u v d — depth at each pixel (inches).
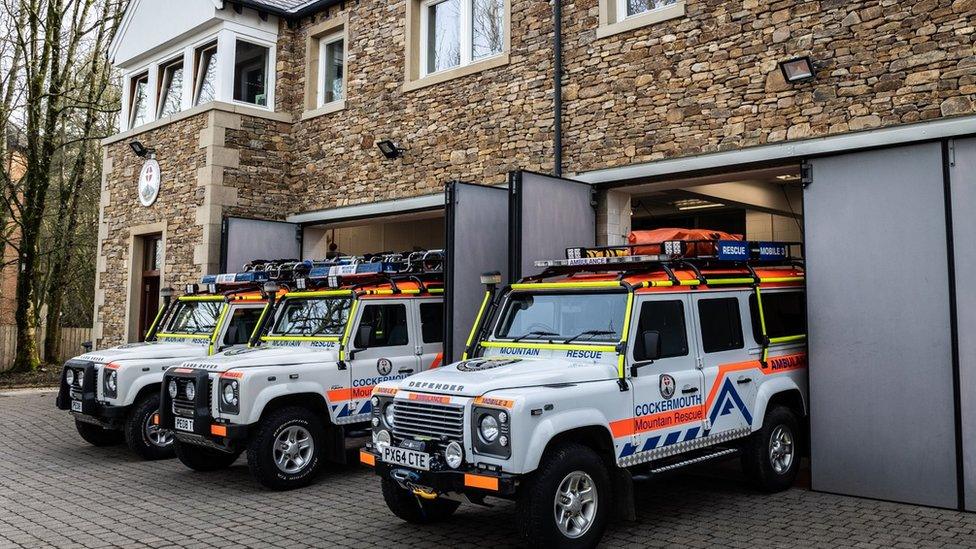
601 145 376.8
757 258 297.7
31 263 732.0
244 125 538.6
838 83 302.0
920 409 269.6
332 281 333.7
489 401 204.4
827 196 297.4
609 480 219.0
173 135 567.2
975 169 262.4
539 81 406.6
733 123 331.9
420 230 628.4
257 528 243.4
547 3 405.7
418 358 342.3
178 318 417.1
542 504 201.0
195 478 319.6
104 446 395.5
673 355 247.8
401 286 343.6
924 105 279.6
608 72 377.4
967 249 261.4
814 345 295.4
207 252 518.6
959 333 261.3
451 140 448.8
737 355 272.8
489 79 430.6
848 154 293.3
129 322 598.9
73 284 1024.2
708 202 463.8
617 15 383.9
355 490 296.4
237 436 282.5
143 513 262.5
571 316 251.1
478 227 363.6
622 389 227.0
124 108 642.8
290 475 294.7
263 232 530.0
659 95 357.4
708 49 342.3
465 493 206.7
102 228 647.1
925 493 267.6
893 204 279.7
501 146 421.7
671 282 250.4
